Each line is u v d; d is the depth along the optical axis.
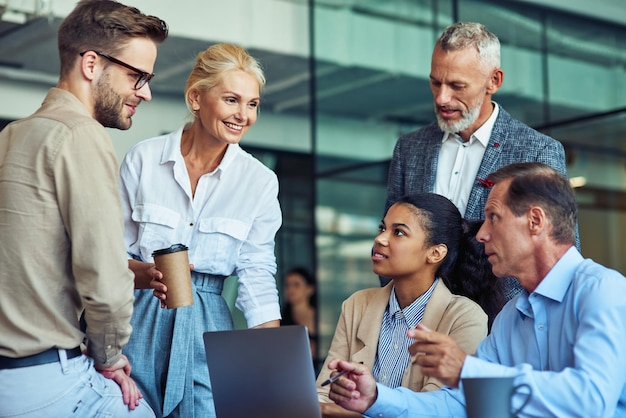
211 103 2.72
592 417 1.92
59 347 2.15
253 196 2.85
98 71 2.28
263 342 2.05
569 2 5.89
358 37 7.01
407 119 6.82
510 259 2.13
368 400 2.15
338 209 7.35
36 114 2.21
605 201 7.65
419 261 2.59
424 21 6.63
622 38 5.66
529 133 3.07
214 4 6.67
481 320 2.52
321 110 7.26
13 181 2.13
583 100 5.80
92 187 2.12
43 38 6.21
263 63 7.02
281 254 7.87
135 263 2.60
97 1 2.31
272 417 2.05
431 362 2.00
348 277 7.54
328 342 7.58
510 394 1.74
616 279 2.03
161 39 2.38
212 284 2.80
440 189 3.16
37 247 2.12
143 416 2.33
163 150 2.82
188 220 2.78
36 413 2.12
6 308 2.11
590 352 1.95
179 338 2.69
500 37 6.16
